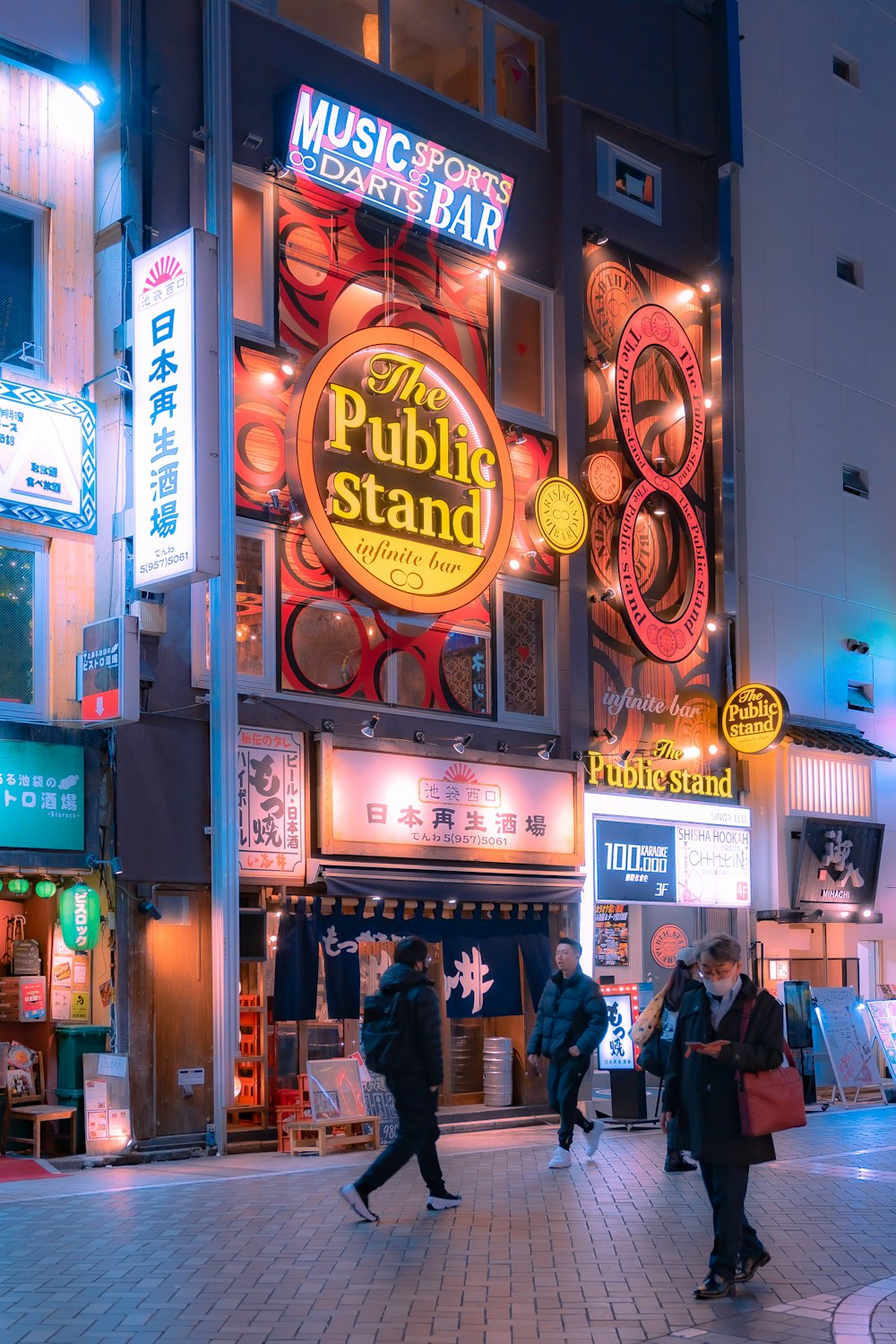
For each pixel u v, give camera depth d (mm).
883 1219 9914
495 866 16781
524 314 18828
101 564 14195
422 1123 9500
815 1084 19062
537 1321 7039
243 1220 9562
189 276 13523
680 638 19938
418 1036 9547
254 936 14523
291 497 15445
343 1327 6871
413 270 17203
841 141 24500
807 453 22828
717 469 20969
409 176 16906
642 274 20375
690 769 20219
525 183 18812
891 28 25812
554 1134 15383
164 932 13836
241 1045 14883
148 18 14789
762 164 22812
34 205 14258
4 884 13594
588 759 18281
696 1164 11805
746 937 20734
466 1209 10016
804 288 23266
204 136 15023
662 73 20844
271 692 15117
